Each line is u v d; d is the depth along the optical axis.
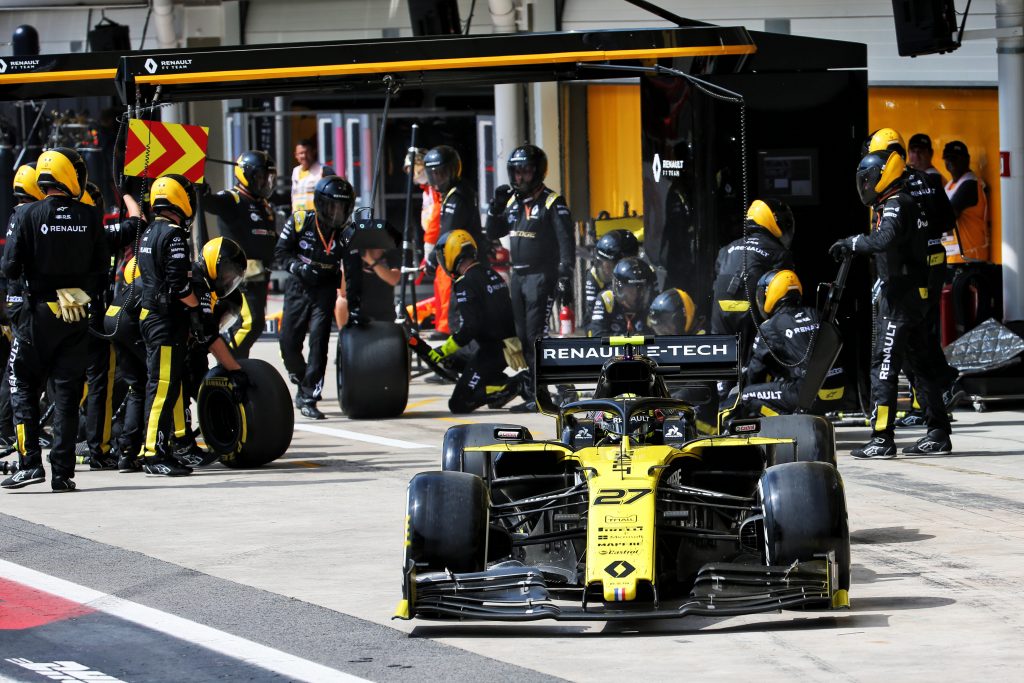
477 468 30.12
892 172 42.25
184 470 42.53
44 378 40.75
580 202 76.19
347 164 85.88
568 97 75.94
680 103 50.25
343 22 82.88
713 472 29.61
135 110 49.03
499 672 22.86
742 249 46.12
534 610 24.45
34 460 40.47
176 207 42.03
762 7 68.31
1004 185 54.81
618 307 51.31
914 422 49.06
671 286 51.38
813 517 24.73
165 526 35.06
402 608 25.11
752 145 50.00
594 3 72.94
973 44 63.53
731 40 49.44
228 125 88.50
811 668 22.66
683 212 50.53
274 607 27.30
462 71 50.66
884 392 43.03
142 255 41.84
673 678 22.33
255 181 56.06
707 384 41.47
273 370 43.78
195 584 29.22
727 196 49.91
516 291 56.03
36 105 77.25
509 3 73.06
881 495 37.34
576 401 29.44
